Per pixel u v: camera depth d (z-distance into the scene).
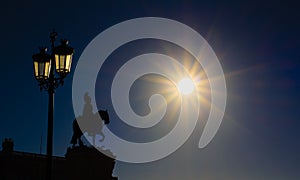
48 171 16.80
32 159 46.59
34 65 18.08
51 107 17.69
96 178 25.81
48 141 17.20
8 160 44.78
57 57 17.72
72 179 25.72
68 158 26.19
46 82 17.98
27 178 45.50
